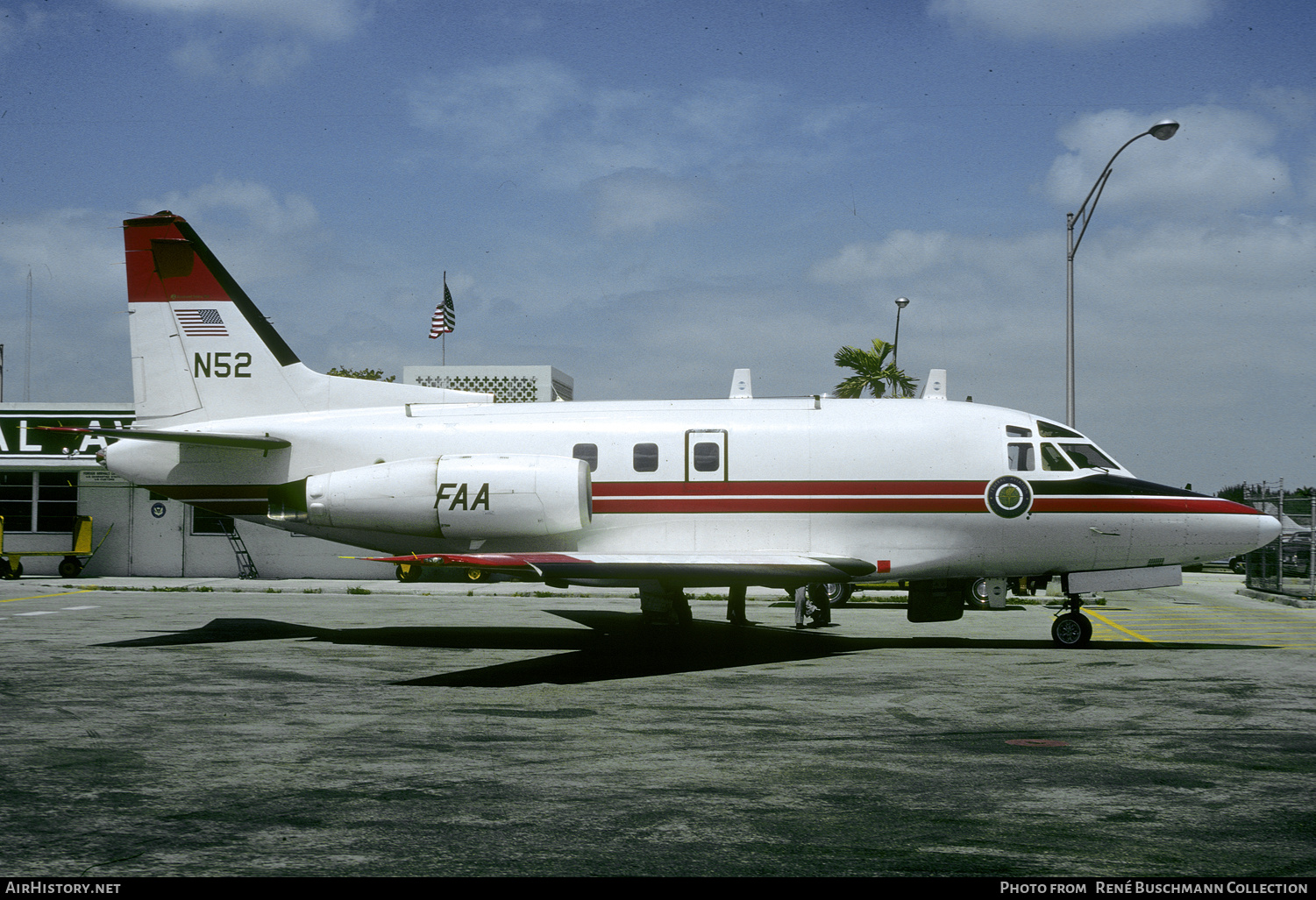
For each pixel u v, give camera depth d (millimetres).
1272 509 23672
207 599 20688
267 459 14594
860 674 10828
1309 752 7051
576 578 11641
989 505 13281
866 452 13469
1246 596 24141
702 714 8516
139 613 17547
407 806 5652
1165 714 8492
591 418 14094
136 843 4984
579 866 4672
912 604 14328
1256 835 5164
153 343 15195
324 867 4645
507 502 13234
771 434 13633
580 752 7055
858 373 40281
